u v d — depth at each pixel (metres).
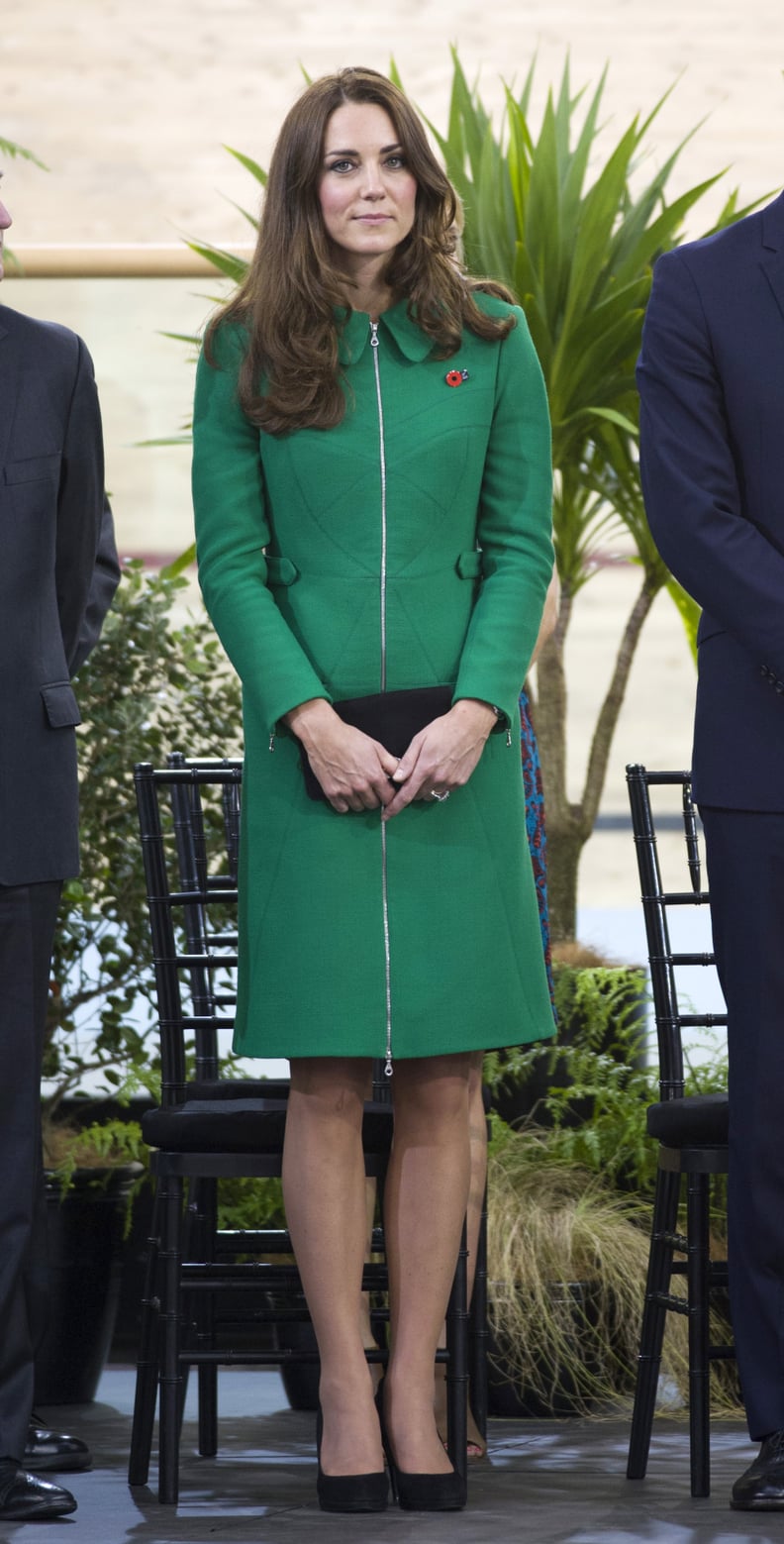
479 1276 10.49
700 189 15.66
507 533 9.13
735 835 8.73
